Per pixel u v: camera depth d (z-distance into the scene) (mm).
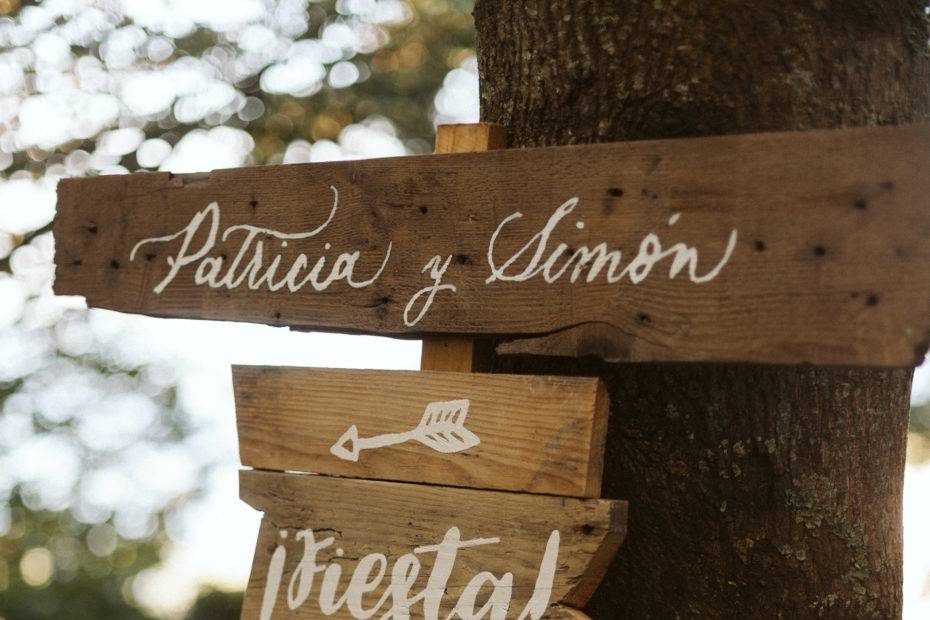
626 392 1930
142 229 2225
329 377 2023
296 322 2016
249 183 2113
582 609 1785
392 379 1953
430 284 1891
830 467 1876
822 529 1865
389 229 1944
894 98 1919
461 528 1840
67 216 2312
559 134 1976
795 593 1858
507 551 1790
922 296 1507
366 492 1948
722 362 1636
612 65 1929
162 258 2191
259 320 2059
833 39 1875
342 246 1990
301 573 1987
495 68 2113
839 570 1864
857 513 1885
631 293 1714
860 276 1553
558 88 1979
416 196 1925
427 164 1920
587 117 1946
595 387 1755
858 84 1884
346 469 1974
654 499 1911
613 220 1743
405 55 6754
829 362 1561
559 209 1791
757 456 1874
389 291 1930
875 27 1900
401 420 1931
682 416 1897
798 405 1875
